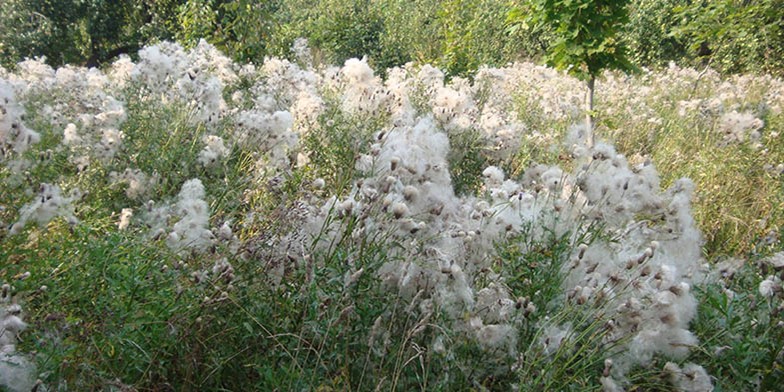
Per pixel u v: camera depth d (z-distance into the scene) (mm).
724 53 15438
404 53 16531
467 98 6570
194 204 3355
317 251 3070
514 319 2816
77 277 2713
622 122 8375
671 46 18141
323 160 5004
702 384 2586
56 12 16812
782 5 8625
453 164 5504
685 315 2748
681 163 6770
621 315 2754
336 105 5695
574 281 3178
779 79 13297
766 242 4148
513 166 5992
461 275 2857
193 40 11422
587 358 2662
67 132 4359
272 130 4844
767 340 2789
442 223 3479
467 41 13781
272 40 11852
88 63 18750
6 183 3250
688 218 3723
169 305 2664
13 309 2352
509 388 2682
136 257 2855
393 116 5457
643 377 2703
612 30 6832
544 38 16172
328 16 17703
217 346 2734
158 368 2533
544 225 3484
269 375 2436
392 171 3496
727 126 6727
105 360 2391
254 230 3758
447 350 2662
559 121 7969
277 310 2852
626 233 3566
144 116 5113
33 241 3094
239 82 7750
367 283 2842
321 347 2533
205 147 4797
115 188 4301
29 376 2178
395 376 2537
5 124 3283
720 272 3664
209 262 3092
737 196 5848
